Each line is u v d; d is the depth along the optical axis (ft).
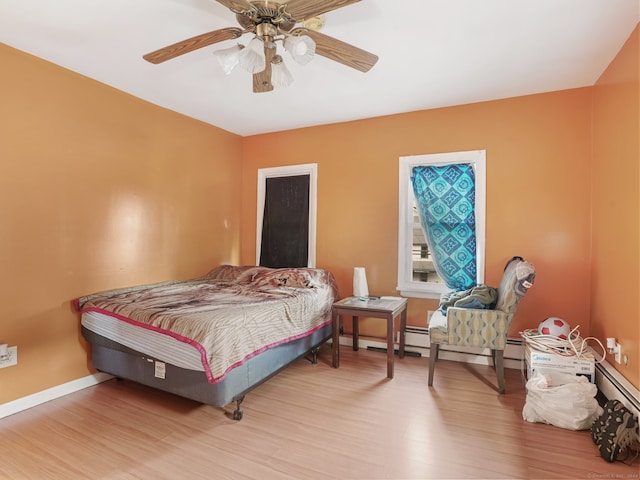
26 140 8.03
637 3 6.26
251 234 14.64
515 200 10.50
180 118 12.03
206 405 8.14
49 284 8.46
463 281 11.23
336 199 12.96
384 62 8.48
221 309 8.14
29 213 8.09
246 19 5.62
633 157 7.03
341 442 6.69
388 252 12.15
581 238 9.82
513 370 10.27
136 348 7.96
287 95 10.50
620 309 7.59
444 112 11.35
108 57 8.29
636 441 6.32
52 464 6.05
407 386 9.16
